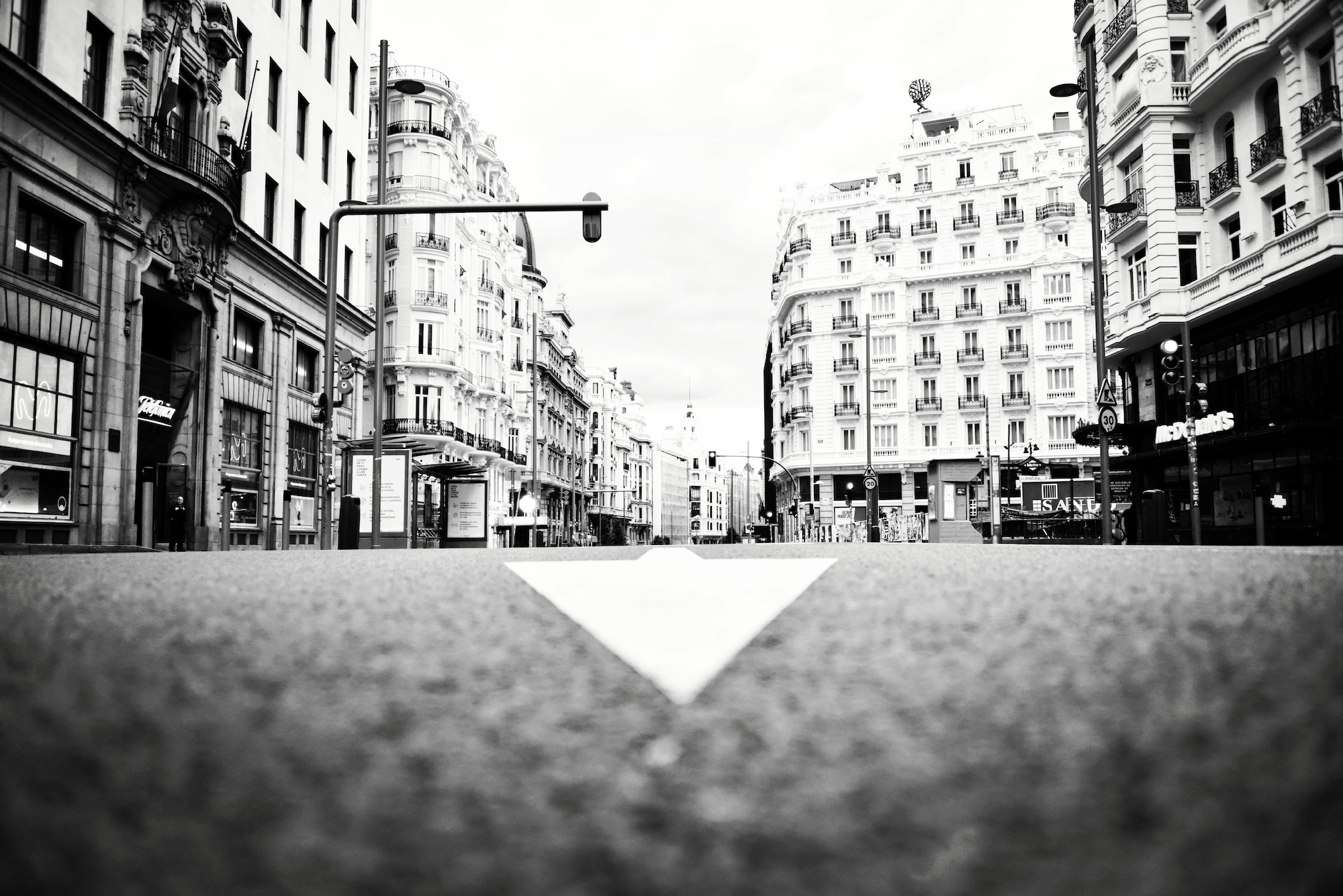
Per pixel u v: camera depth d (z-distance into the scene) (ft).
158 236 70.44
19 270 57.77
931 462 211.82
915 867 2.70
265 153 92.32
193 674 5.97
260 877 2.68
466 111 180.75
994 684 5.40
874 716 4.65
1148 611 8.55
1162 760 3.76
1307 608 8.47
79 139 60.34
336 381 108.47
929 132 247.91
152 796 3.44
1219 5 85.20
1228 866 2.66
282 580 14.02
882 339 219.82
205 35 79.36
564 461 286.25
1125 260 97.71
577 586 11.59
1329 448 70.28
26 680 5.74
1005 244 213.87
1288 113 75.51
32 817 3.20
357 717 4.73
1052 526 121.90
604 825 3.14
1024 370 207.00
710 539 518.78
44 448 59.82
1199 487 87.76
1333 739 3.97
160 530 75.15
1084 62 106.63
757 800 3.38
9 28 56.80
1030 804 3.27
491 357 194.70
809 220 233.55
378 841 3.00
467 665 6.25
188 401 78.07
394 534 67.72
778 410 273.75
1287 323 75.46
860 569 14.60
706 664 6.03
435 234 167.73
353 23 119.34
